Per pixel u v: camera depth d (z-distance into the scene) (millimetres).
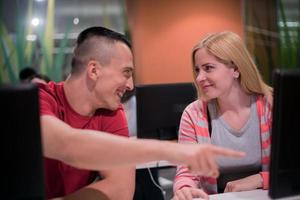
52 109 1078
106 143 791
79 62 1088
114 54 1055
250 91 1499
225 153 750
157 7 4062
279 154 759
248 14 4250
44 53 3938
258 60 4203
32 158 648
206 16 4141
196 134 1524
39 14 3916
